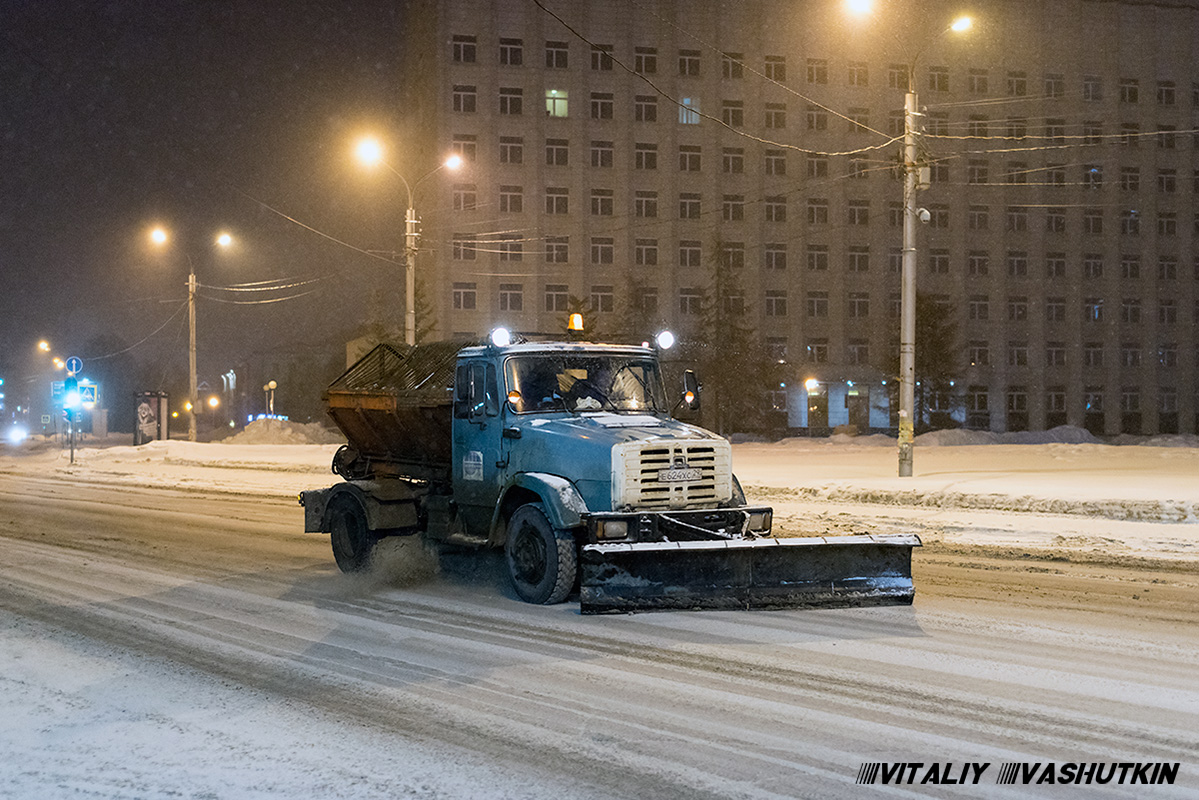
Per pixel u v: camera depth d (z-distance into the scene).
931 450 36.12
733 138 78.12
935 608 8.88
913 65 22.31
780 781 4.67
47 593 9.88
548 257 74.69
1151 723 5.50
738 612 8.66
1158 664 6.83
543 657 7.09
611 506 8.72
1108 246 82.88
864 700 5.98
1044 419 81.69
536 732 5.42
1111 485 19.25
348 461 12.72
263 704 5.99
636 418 9.88
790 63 78.81
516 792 4.56
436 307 72.81
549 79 75.12
